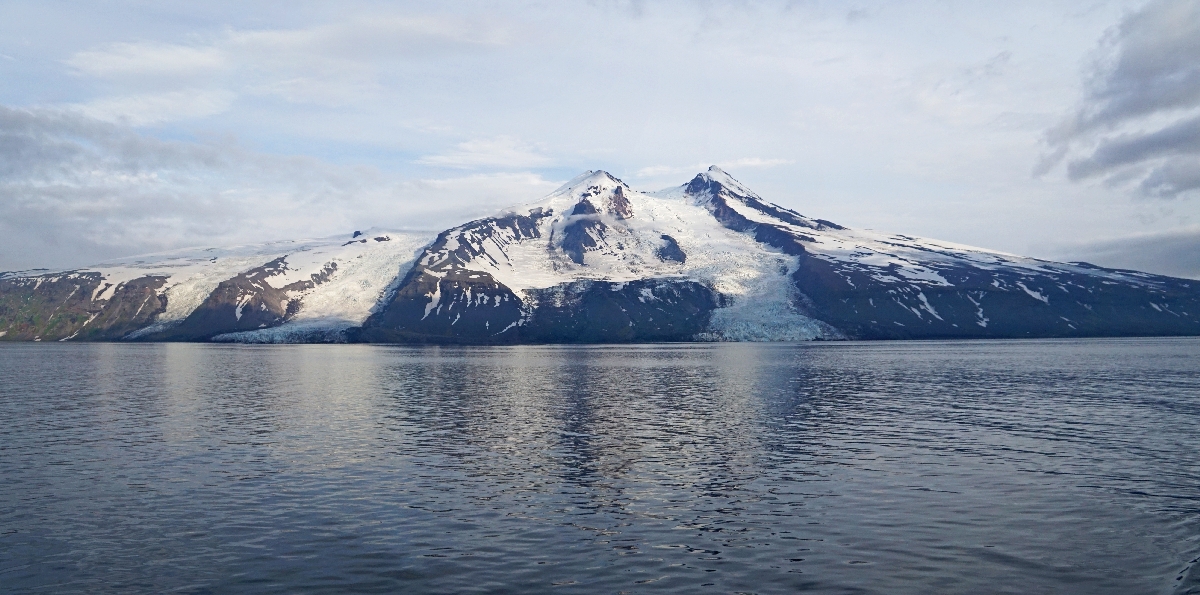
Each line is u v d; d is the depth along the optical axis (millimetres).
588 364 185000
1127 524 38500
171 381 130375
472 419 78438
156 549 35156
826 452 58438
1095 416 78188
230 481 48562
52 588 30531
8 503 42969
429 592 30156
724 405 90438
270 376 143500
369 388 116000
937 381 123438
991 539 36250
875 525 38531
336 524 38969
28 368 168625
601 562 33438
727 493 45312
